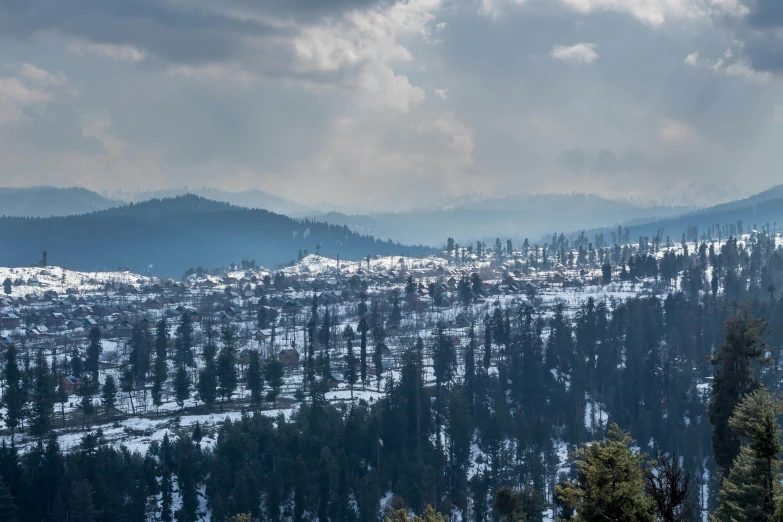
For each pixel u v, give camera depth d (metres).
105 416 160.12
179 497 123.56
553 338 197.88
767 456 53.03
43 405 146.88
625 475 44.25
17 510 113.69
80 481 116.31
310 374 170.88
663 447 153.38
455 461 143.12
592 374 188.38
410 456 137.12
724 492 59.06
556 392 174.88
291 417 146.50
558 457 143.25
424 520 65.62
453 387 159.62
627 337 192.88
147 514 119.50
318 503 124.12
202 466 128.38
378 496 124.81
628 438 46.47
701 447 149.38
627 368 184.12
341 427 139.62
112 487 119.81
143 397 175.88
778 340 182.88
